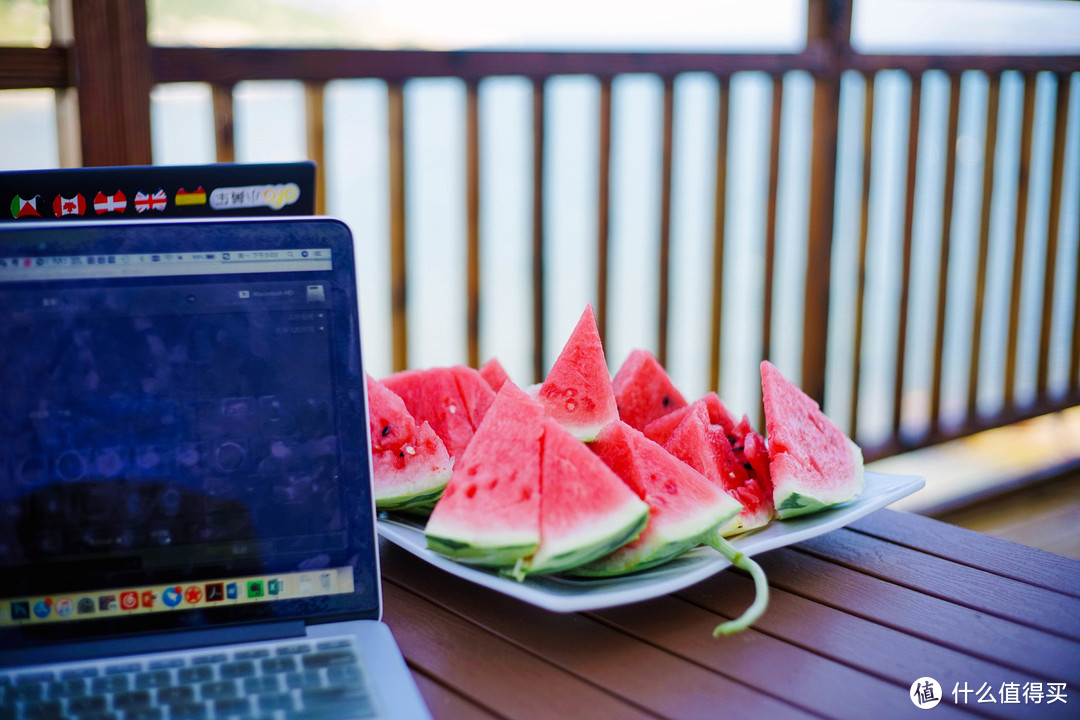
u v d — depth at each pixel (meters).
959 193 3.42
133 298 0.80
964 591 0.91
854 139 3.14
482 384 1.22
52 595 0.76
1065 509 3.22
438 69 2.36
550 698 0.72
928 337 3.49
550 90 2.60
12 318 0.77
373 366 3.78
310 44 2.16
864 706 0.71
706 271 3.06
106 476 0.78
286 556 0.80
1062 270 3.89
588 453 0.85
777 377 1.07
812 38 2.95
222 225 0.82
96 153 1.88
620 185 2.80
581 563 0.80
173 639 0.77
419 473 1.00
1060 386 3.97
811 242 3.12
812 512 1.00
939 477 3.45
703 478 0.90
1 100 4.76
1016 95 3.48
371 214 5.39
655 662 0.78
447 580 0.95
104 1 1.83
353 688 0.69
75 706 0.66
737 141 2.95
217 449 0.80
